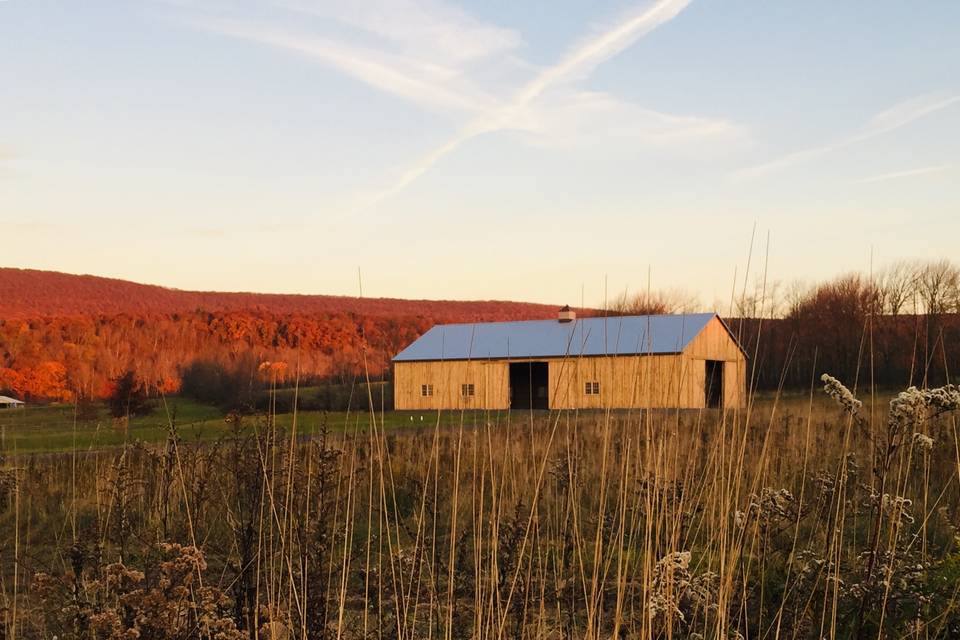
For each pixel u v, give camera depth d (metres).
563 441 12.34
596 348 38.41
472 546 7.56
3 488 10.32
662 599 4.23
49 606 5.16
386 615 5.80
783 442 10.67
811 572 4.85
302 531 5.34
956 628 4.36
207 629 4.20
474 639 4.76
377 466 10.78
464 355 43.53
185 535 6.87
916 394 4.02
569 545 6.62
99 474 9.66
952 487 6.89
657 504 5.23
